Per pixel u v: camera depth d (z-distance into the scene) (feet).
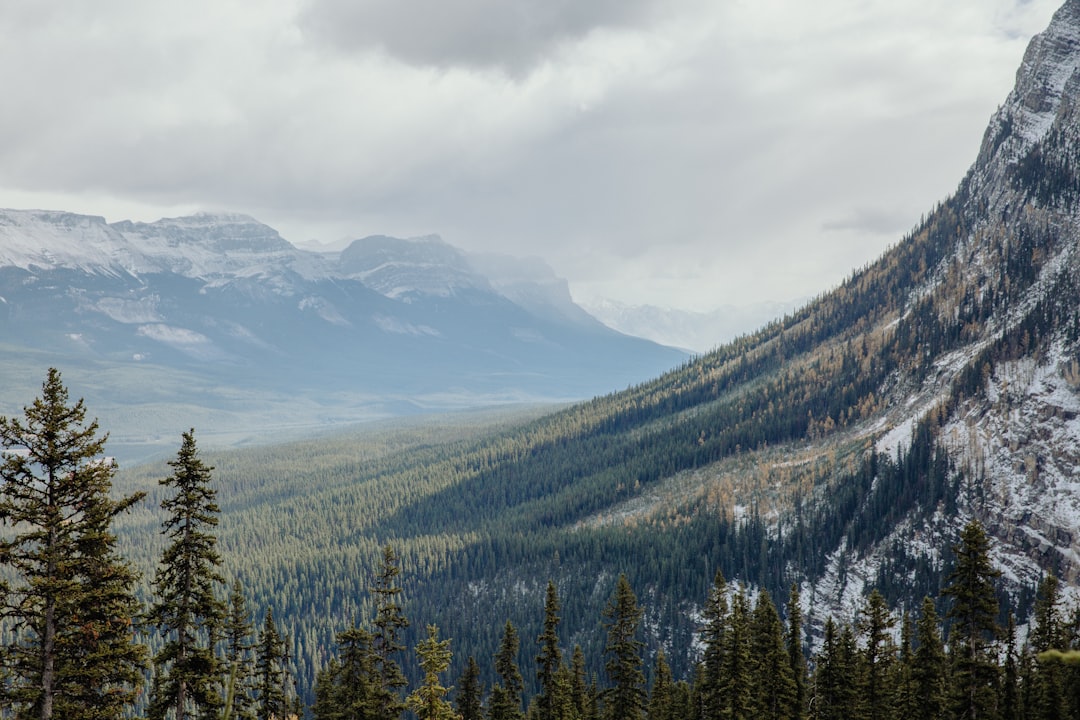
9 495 120.37
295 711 228.63
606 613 268.00
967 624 215.92
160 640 511.40
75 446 124.16
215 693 152.66
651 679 515.50
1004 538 550.36
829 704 271.49
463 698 295.69
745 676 260.83
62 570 119.55
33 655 120.57
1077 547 513.86
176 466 151.02
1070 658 90.63
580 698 303.27
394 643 228.43
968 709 215.51
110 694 126.93
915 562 558.97
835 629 282.97
